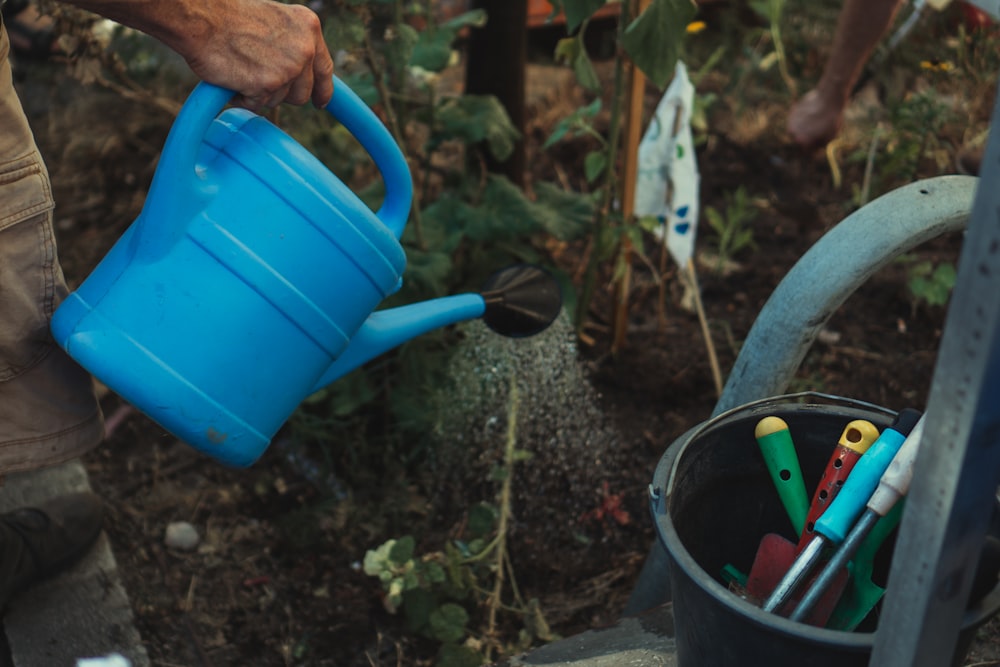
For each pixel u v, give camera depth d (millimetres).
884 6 2441
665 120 1964
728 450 1204
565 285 2209
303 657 1723
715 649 1004
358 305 1171
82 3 1020
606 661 1368
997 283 677
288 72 1106
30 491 1850
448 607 1652
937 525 767
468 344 1924
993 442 734
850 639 885
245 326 1101
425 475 2051
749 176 2791
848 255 1204
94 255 2572
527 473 2008
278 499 2027
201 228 1085
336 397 2053
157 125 3010
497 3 2137
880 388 2160
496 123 2100
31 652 1608
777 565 1147
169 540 1905
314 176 1127
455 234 2082
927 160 2705
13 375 1293
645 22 1568
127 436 2160
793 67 3100
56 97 3094
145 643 1700
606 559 1894
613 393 2197
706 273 2512
